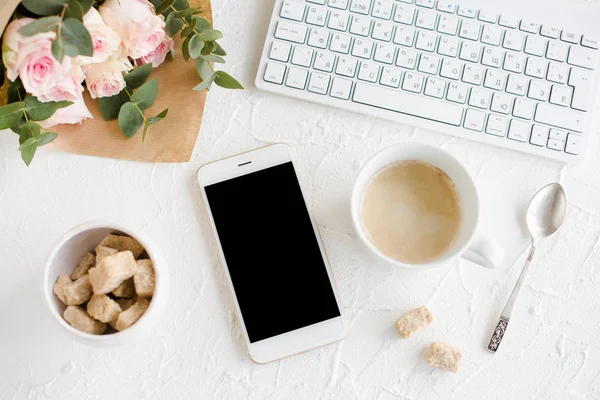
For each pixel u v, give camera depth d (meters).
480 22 0.70
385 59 0.69
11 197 0.69
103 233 0.63
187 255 0.69
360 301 0.69
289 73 0.68
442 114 0.69
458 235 0.62
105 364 0.67
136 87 0.66
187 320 0.68
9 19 0.52
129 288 0.62
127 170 0.70
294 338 0.67
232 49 0.71
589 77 0.70
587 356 0.69
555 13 0.70
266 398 0.67
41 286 0.58
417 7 0.69
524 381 0.68
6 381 0.67
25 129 0.59
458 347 0.68
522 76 0.69
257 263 0.67
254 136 0.71
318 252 0.68
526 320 0.69
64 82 0.54
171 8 0.64
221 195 0.68
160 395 0.67
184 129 0.68
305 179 0.71
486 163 0.71
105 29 0.55
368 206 0.64
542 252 0.70
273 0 0.72
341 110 0.71
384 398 0.68
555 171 0.71
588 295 0.70
